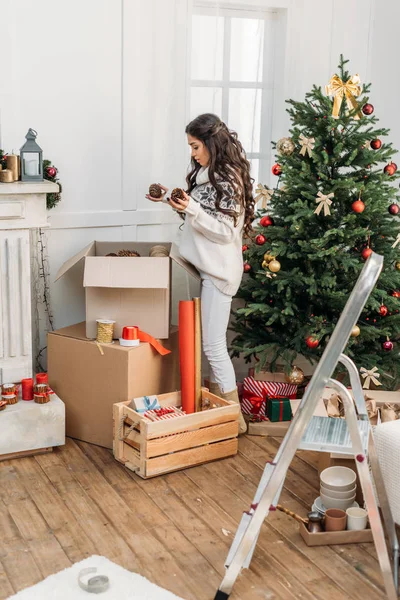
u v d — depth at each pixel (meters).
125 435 3.02
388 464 2.46
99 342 3.17
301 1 3.86
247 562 2.26
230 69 3.79
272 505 2.22
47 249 3.57
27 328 3.22
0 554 2.41
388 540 2.56
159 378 3.30
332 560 2.44
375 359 3.41
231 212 3.11
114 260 3.10
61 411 3.12
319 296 3.39
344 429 2.33
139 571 2.34
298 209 3.20
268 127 3.96
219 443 3.12
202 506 2.75
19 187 3.03
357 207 3.14
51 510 2.69
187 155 3.72
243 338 3.62
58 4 3.38
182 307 3.16
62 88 3.46
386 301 3.38
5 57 3.30
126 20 3.53
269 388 3.53
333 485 2.62
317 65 4.02
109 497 2.80
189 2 3.58
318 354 3.45
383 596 2.26
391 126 4.31
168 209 3.76
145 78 3.63
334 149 3.20
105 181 3.65
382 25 4.15
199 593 2.25
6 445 3.03
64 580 2.26
